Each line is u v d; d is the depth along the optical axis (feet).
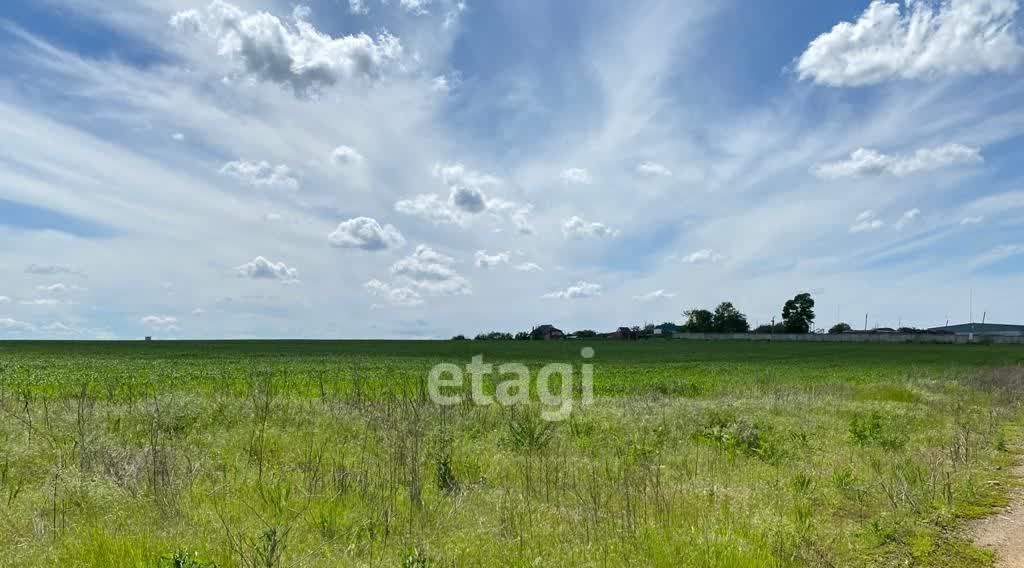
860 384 93.50
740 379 99.71
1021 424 51.72
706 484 27.40
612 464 31.37
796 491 26.32
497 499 24.38
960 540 21.86
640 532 20.17
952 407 58.08
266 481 25.30
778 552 19.16
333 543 19.17
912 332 418.72
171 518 20.72
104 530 19.33
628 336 436.76
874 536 21.56
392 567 17.31
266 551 17.29
